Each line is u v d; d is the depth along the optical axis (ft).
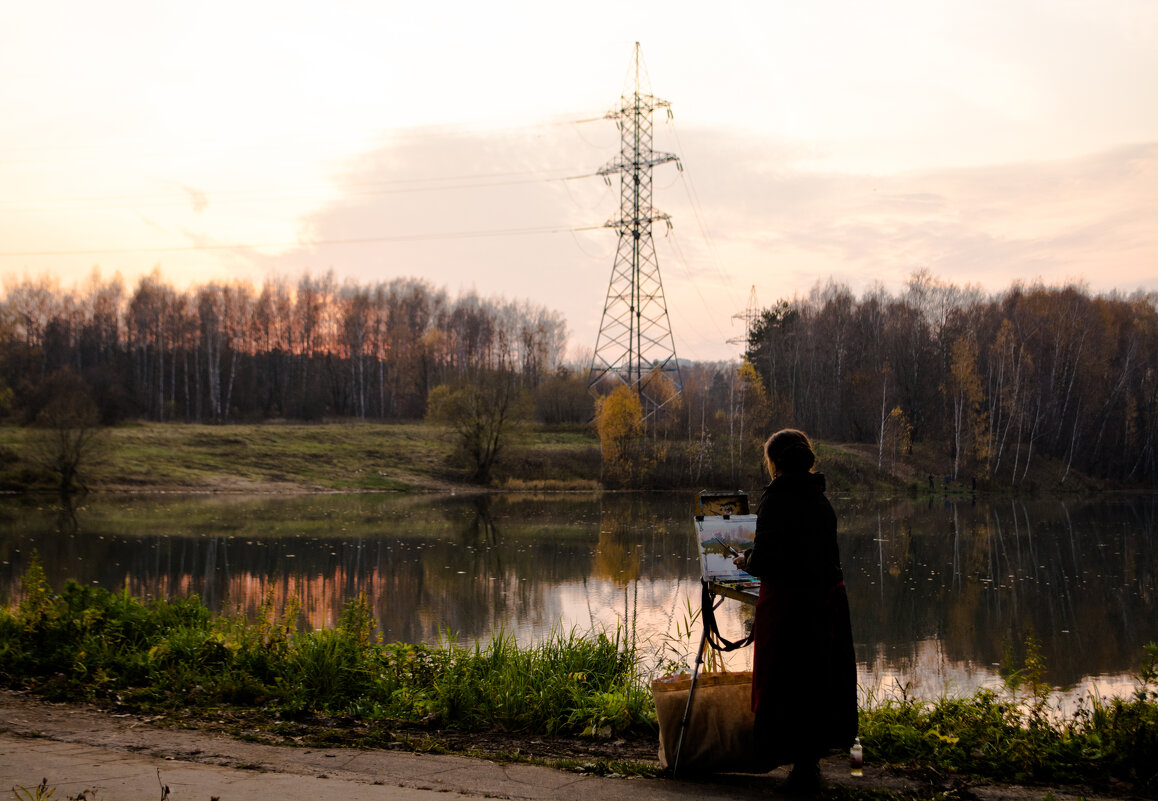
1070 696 33.96
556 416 248.93
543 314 461.78
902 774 15.72
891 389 228.84
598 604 53.52
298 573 66.69
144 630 27.40
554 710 20.22
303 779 14.65
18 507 119.44
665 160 170.91
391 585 61.31
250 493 151.33
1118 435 227.81
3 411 213.25
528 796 14.03
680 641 36.60
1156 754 15.97
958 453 201.77
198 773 14.80
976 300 280.92
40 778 14.12
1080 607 56.29
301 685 22.40
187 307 321.11
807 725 13.96
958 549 87.30
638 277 175.83
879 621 51.72
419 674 23.89
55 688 22.22
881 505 150.41
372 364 327.06
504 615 49.62
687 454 179.22
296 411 288.71
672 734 15.39
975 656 42.63
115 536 88.79
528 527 103.04
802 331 268.21
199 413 272.72
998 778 15.78
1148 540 96.89
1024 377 223.51
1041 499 174.70
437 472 181.27
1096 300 265.75
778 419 205.46
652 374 184.75
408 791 14.07
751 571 14.39
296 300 351.46
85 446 148.36
